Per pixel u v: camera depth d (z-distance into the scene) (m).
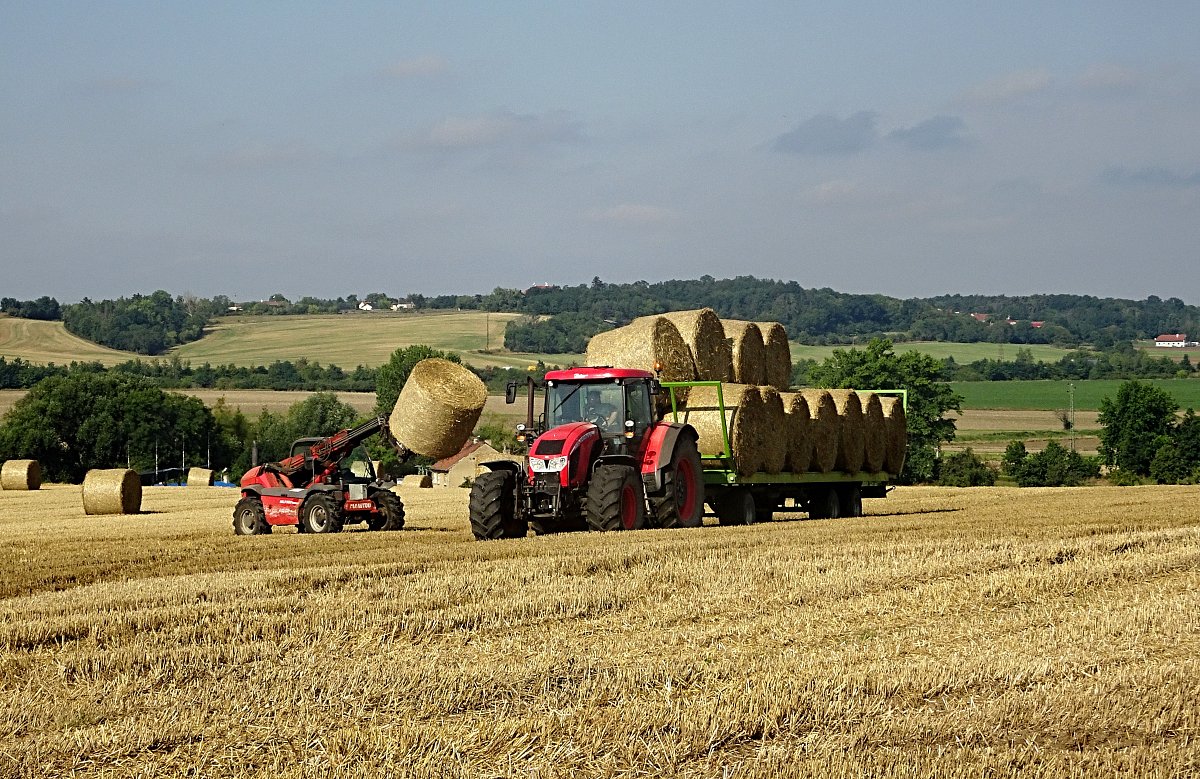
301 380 115.69
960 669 7.92
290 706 7.18
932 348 139.88
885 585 11.60
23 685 7.88
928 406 67.81
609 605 10.56
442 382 21.25
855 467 24.77
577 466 17.22
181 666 8.24
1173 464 66.62
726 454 20.12
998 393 115.75
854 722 6.82
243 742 6.55
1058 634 9.20
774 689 7.35
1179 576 12.20
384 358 122.25
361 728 6.74
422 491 45.34
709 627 9.56
